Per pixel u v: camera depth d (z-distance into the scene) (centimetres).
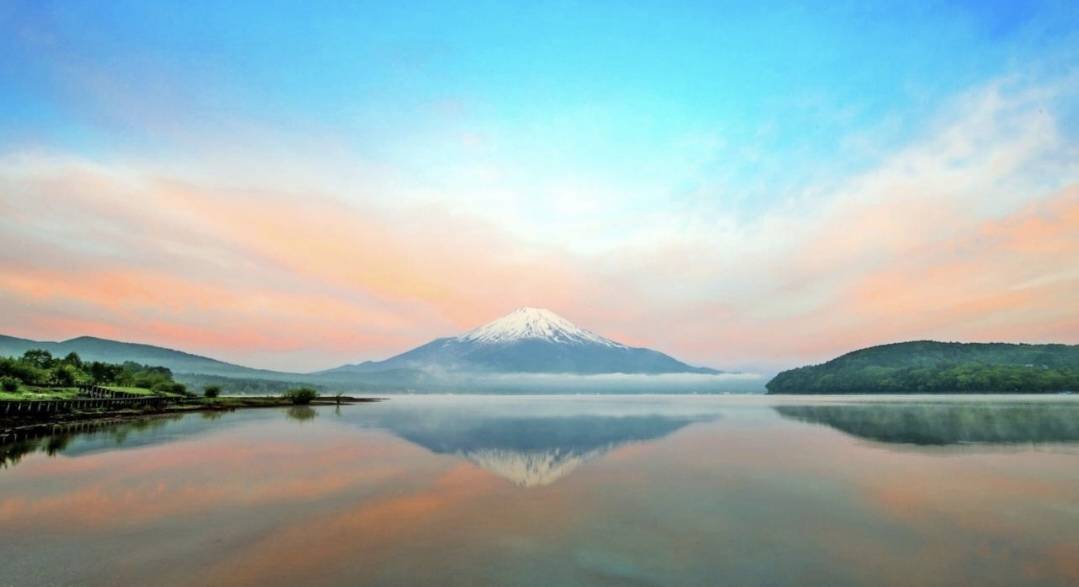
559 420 6272
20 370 7925
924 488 2206
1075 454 3144
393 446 3659
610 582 1212
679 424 5494
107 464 2806
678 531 1606
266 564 1314
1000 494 2091
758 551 1425
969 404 9944
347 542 1488
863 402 11581
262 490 2159
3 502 1938
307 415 7556
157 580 1210
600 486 2252
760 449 3431
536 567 1305
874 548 1452
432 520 1717
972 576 1255
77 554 1379
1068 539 1522
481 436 4359
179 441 3928
